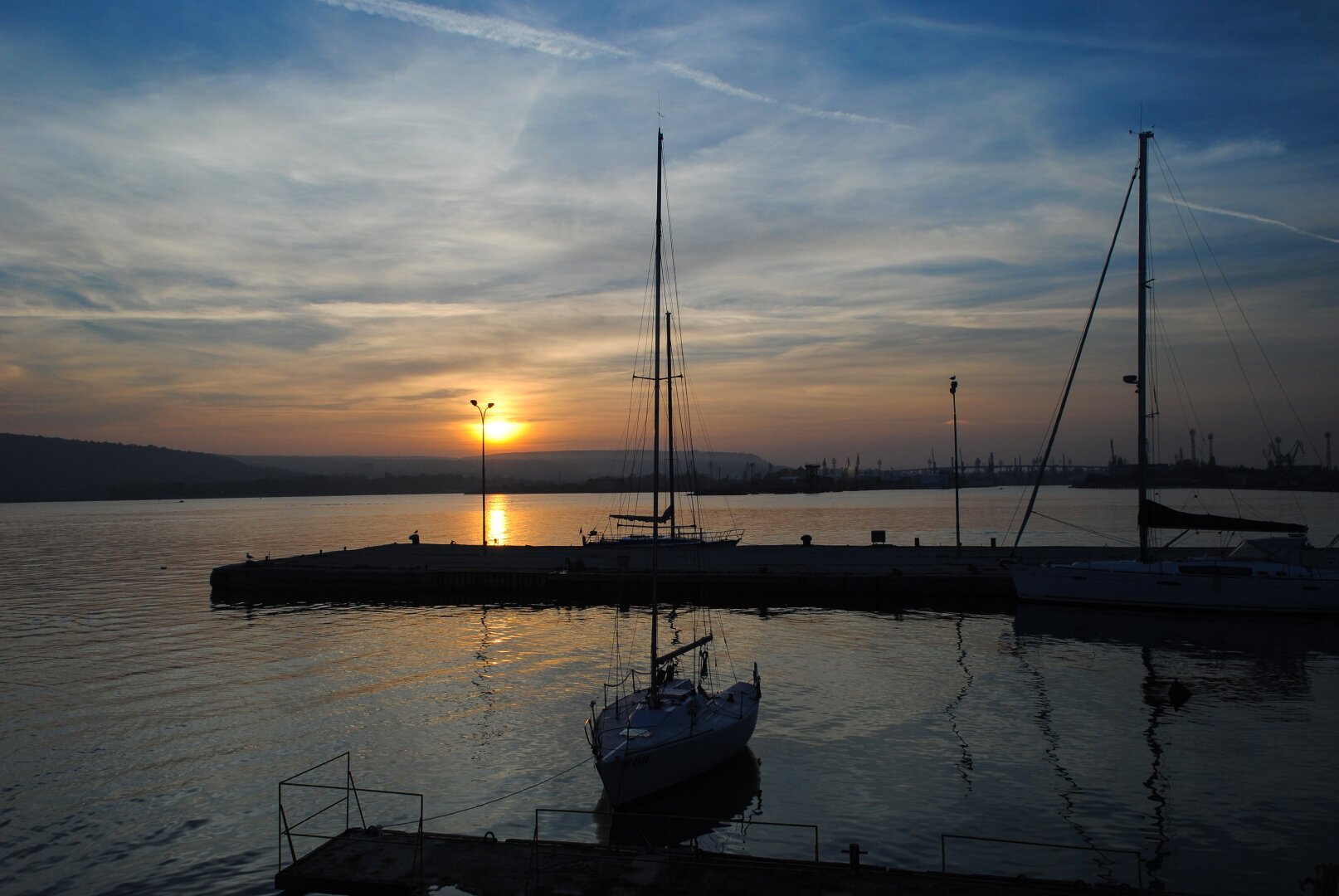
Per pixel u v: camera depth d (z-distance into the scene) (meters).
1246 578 45.44
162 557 96.44
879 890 15.30
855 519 155.50
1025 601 50.34
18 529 161.12
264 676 35.81
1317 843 19.06
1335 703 30.05
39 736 27.81
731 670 36.19
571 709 30.50
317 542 120.19
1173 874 17.73
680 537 87.25
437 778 23.89
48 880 18.08
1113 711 29.34
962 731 27.34
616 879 15.91
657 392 27.58
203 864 18.75
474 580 59.59
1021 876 15.64
